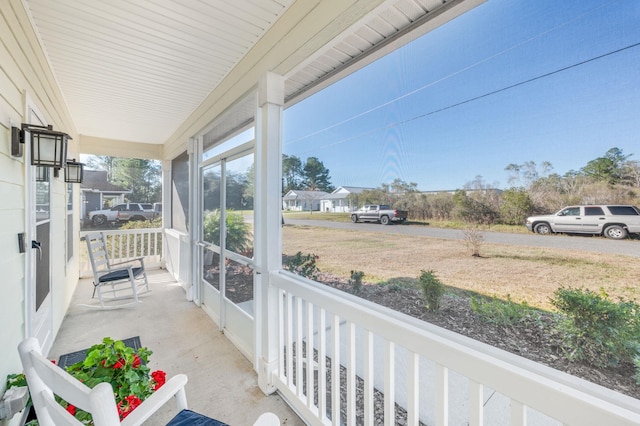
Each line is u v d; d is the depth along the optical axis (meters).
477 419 0.97
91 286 4.68
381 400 1.71
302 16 1.74
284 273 2.11
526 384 0.84
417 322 1.26
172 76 2.86
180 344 2.80
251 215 2.58
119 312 3.59
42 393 0.94
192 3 1.82
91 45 2.31
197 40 2.24
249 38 2.21
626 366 0.76
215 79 2.93
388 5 1.28
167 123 4.45
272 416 1.04
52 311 2.65
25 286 1.77
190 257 3.99
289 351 1.96
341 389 2.00
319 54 1.70
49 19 1.98
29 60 1.95
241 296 2.73
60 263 3.12
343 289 1.79
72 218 4.11
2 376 1.42
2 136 1.48
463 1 1.16
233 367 2.43
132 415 1.09
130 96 3.35
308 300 1.74
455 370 1.01
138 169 9.09
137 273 4.07
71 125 4.14
